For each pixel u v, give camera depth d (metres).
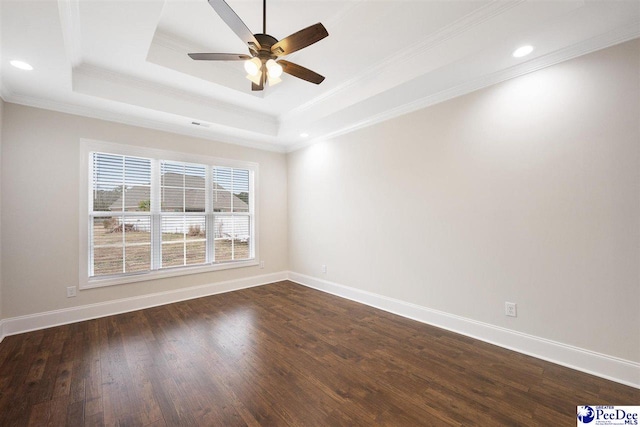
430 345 2.66
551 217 2.33
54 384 2.05
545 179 2.35
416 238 3.28
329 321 3.27
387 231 3.59
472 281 2.81
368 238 3.83
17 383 2.06
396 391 1.98
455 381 2.08
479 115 2.73
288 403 1.86
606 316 2.10
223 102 3.85
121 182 3.60
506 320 2.59
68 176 3.21
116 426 1.65
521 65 2.43
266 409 1.80
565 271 2.27
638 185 1.97
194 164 4.25
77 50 2.56
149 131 3.79
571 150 2.23
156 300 3.82
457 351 2.54
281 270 5.23
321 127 4.09
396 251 3.49
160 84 3.31
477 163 2.76
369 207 3.81
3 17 1.80
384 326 3.11
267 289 4.63
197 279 4.21
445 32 2.39
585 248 2.18
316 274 4.69
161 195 3.92
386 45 2.62
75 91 2.86
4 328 2.83
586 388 1.98
